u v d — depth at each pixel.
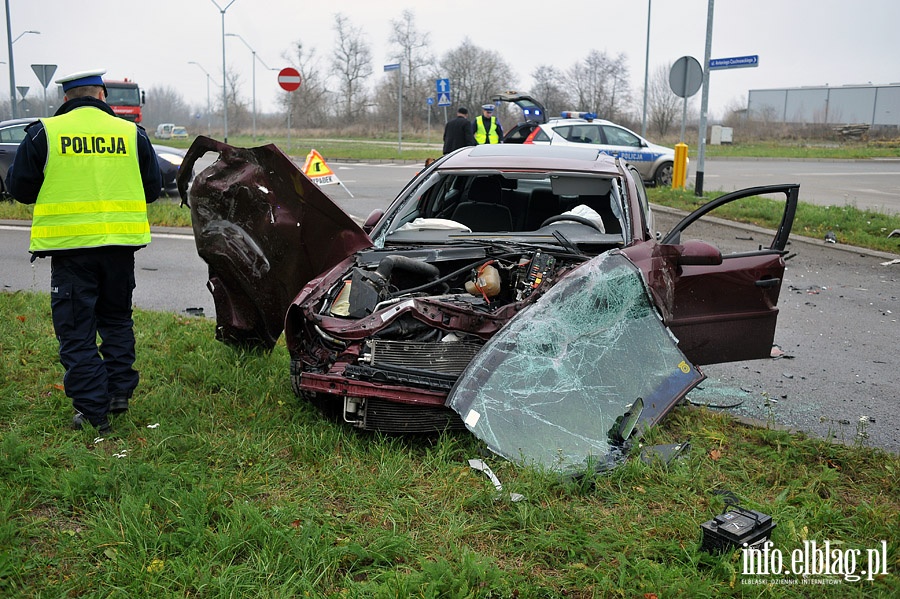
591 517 3.64
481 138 17.34
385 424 4.34
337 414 4.75
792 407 5.45
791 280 9.26
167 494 3.68
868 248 10.95
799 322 7.58
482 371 4.29
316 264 5.33
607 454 4.15
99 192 4.36
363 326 4.41
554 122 17.94
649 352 4.68
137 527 3.37
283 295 5.31
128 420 4.61
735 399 5.60
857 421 5.19
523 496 3.77
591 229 5.69
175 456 4.12
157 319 6.71
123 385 4.67
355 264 5.24
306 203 5.06
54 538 3.38
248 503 3.61
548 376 4.37
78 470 3.80
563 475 3.95
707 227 12.36
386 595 2.95
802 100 54.81
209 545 3.32
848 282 9.18
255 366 5.48
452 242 5.43
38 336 6.04
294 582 3.09
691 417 4.91
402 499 3.78
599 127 17.91
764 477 4.12
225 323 5.46
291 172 4.89
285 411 4.80
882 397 5.65
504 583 3.08
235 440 4.37
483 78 55.91
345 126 58.53
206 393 5.14
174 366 5.47
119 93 37.97
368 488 3.87
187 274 9.14
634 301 4.77
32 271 9.12
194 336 6.16
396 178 20.42
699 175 15.00
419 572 3.16
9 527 3.30
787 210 5.54
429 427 4.38
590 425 4.27
